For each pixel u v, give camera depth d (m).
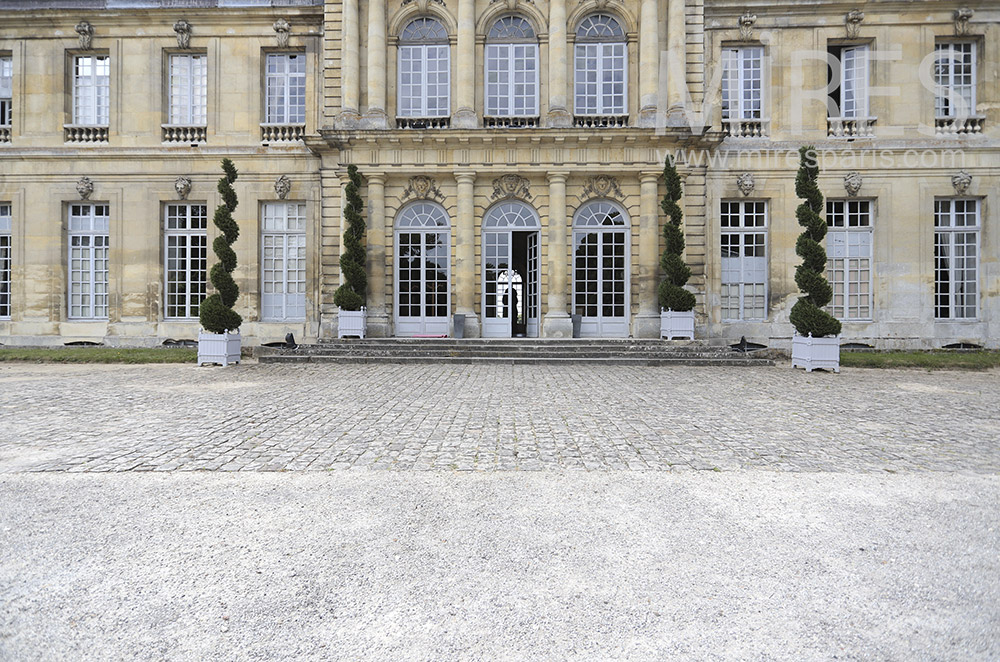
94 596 3.01
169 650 2.56
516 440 6.36
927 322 18.81
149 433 6.66
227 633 2.69
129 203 19.80
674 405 8.70
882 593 3.05
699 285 18.52
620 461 5.53
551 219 18.17
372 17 18.50
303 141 19.61
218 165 19.73
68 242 20.17
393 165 18.28
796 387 10.80
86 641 2.62
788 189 19.02
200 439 6.37
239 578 3.20
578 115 18.52
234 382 11.23
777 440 6.45
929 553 3.53
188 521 4.01
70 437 6.46
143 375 12.41
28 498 4.45
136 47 19.86
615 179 18.41
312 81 19.64
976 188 18.72
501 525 3.95
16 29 19.95
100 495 4.53
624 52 19.02
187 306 19.95
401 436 6.54
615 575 3.24
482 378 11.84
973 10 18.62
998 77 18.70
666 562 3.41
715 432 6.83
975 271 19.02
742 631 2.71
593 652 2.55
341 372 12.91
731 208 19.41
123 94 19.84
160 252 19.81
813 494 4.61
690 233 18.50
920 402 9.14
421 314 18.77
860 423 7.44
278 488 4.71
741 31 19.09
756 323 19.08
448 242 18.77
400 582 3.16
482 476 5.05
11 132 20.02
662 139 17.80
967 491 4.69
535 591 3.07
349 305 17.11
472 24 18.47
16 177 19.89
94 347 19.36
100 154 19.69
